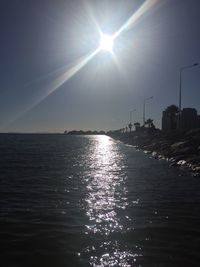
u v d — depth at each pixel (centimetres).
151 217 2027
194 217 2038
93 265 1301
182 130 10919
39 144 13862
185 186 3222
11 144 13350
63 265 1300
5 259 1354
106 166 5153
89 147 11850
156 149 8438
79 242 1555
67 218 1978
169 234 1684
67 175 3994
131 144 13712
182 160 5300
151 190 2989
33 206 2291
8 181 3431
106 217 2017
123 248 1479
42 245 1511
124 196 2697
